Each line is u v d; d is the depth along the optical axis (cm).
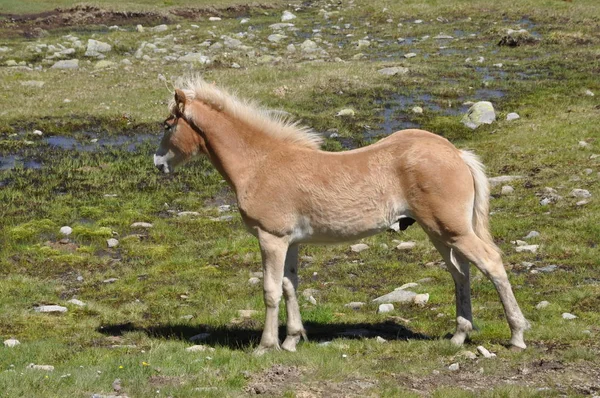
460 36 4372
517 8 4922
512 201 1958
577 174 2120
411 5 5200
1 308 1437
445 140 1116
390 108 2952
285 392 977
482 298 1397
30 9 5369
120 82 3362
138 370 1055
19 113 2845
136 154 2494
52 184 2219
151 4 5559
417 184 1072
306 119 2800
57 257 1728
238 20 5197
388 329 1283
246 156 1144
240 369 1067
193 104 1162
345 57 3931
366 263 1645
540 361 1072
